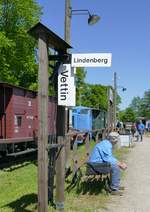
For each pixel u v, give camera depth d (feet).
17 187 41.93
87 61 30.37
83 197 36.32
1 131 62.39
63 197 31.19
